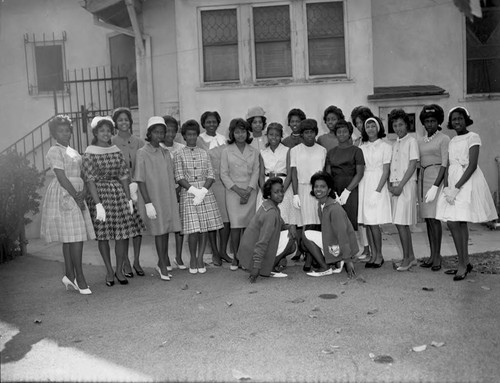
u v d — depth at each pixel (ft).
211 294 20.98
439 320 16.93
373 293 20.08
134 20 33.30
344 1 32.55
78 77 40.81
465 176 21.01
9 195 28.30
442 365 13.70
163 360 14.62
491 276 21.88
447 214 21.38
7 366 14.53
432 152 22.88
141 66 35.14
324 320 17.34
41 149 41.16
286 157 25.41
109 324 17.84
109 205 22.40
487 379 12.84
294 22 32.65
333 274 23.18
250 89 33.14
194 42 33.09
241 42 32.89
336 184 23.97
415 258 25.48
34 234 36.32
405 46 36.94
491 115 36.86
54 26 40.88
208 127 26.71
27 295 21.79
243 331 16.63
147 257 28.63
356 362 14.07
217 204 25.86
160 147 24.07
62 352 15.46
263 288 21.50
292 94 33.09
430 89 34.86
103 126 22.34
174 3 34.58
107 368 14.19
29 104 41.57
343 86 32.99
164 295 21.11
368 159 23.72
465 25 36.68
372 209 23.44
